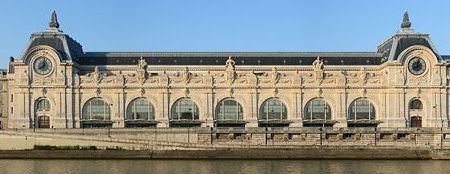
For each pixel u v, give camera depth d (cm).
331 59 15200
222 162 10794
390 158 11325
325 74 14350
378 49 15862
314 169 9700
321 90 14262
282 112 14325
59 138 11906
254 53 15325
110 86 14175
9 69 15212
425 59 14212
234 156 11356
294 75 14462
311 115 14300
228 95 14238
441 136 12206
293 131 12219
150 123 14112
